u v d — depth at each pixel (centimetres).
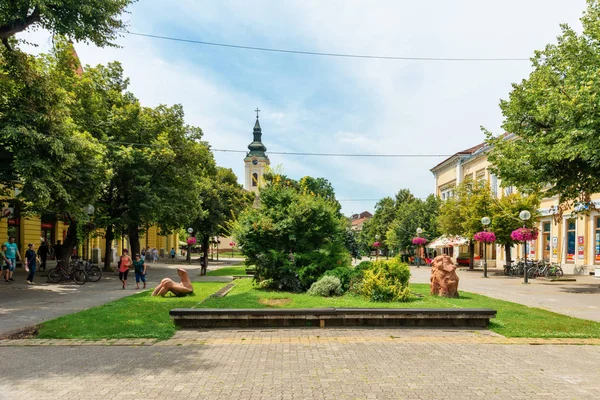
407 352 666
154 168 2581
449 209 3284
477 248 4109
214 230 4450
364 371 566
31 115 1398
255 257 1337
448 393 486
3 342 730
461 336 778
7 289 1600
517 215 2642
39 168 1375
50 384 514
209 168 2970
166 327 827
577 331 817
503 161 1791
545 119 1631
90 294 1452
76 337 757
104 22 1360
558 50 1830
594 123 1370
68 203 1677
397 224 4562
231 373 557
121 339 746
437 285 1283
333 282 1152
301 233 1339
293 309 847
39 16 1296
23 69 1413
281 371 566
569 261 2694
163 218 2766
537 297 1417
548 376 550
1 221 2489
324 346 702
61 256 2197
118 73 2808
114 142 2406
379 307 933
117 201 2628
